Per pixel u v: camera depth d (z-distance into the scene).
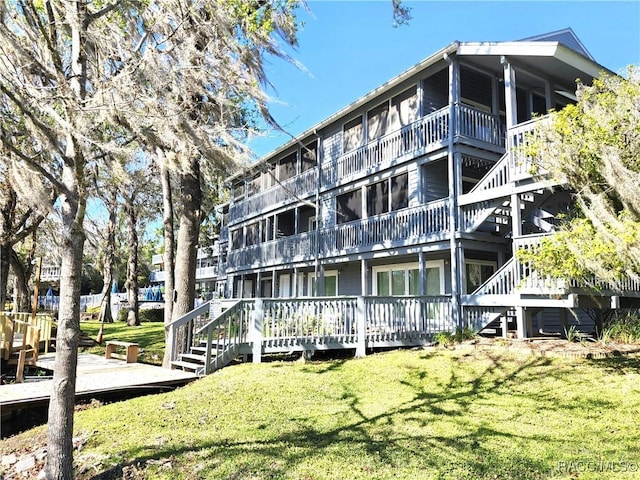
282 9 8.76
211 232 35.62
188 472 4.88
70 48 5.92
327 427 6.26
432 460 5.06
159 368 10.67
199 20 5.61
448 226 12.95
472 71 14.69
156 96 4.95
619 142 6.86
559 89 14.76
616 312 11.95
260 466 4.98
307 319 10.98
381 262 17.48
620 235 6.11
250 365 9.96
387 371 9.20
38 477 4.91
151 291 46.16
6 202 11.06
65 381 4.46
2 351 11.38
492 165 14.62
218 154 5.53
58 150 4.25
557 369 8.27
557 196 11.32
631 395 6.79
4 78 4.21
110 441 5.77
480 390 7.64
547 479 4.55
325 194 18.98
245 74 6.11
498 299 11.23
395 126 16.44
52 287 35.94
